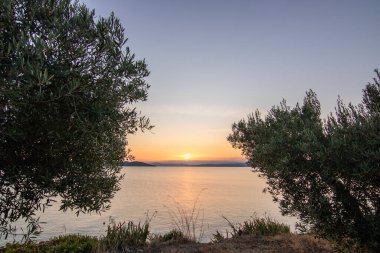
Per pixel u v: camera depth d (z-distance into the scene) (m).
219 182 176.25
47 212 38.53
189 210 46.38
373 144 5.60
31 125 3.81
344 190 6.05
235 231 11.83
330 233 6.21
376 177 5.73
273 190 7.95
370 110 6.50
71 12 4.29
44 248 9.17
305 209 6.14
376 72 6.65
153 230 24.66
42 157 4.20
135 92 5.00
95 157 5.16
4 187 4.14
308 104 7.81
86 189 4.94
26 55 3.31
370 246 5.84
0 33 3.49
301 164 6.35
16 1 3.79
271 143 6.94
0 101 3.31
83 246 9.13
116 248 9.34
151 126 5.88
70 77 3.83
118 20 4.54
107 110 4.42
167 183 163.12
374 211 5.93
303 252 8.07
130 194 89.94
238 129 10.67
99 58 4.35
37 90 3.52
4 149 3.92
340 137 5.88
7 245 9.29
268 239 10.16
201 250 9.02
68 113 4.01
